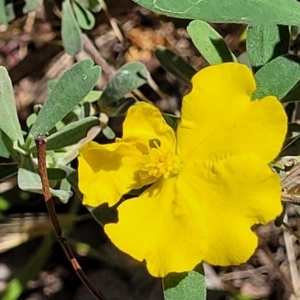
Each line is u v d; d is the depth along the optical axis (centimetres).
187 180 9
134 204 10
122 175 10
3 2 14
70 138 12
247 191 9
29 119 14
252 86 9
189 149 9
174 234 9
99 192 10
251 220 9
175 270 9
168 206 9
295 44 14
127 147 10
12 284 14
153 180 10
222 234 9
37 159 11
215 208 9
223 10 9
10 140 12
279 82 10
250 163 9
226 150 9
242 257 9
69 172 12
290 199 11
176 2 9
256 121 9
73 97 11
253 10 9
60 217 14
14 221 14
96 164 10
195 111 9
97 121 11
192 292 10
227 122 9
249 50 11
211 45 11
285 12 10
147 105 9
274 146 9
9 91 12
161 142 10
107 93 13
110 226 9
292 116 12
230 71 9
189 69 13
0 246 14
